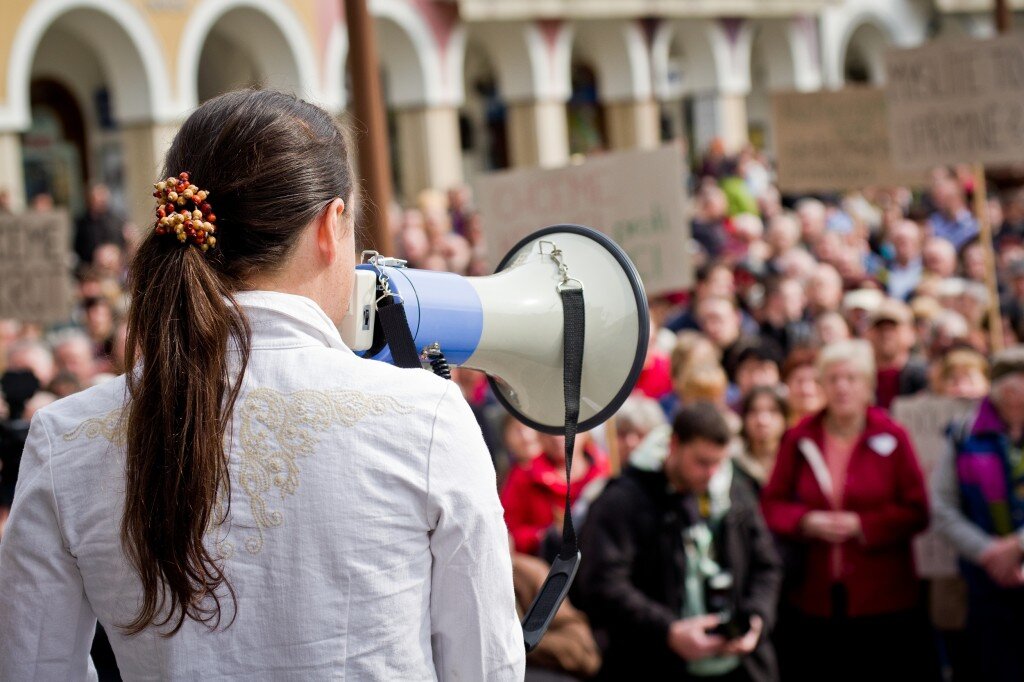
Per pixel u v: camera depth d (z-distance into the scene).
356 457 1.64
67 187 20.48
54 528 1.71
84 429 1.72
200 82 21.53
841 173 8.98
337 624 1.62
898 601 5.24
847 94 8.89
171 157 1.74
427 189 21.05
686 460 4.46
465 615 1.69
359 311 1.85
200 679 1.63
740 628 4.39
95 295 9.59
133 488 1.63
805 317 8.96
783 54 27.09
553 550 4.73
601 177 6.44
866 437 5.27
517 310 2.01
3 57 16.48
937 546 5.64
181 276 1.65
